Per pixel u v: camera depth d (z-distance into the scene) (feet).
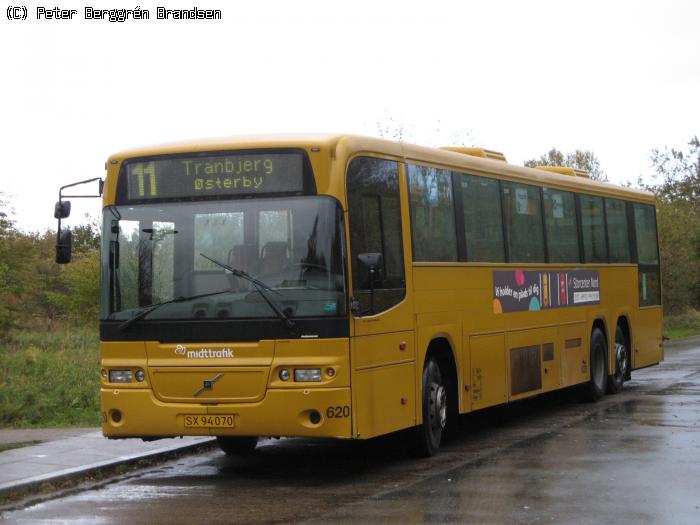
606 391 66.18
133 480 38.55
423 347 42.11
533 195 55.26
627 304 68.64
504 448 44.57
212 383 36.52
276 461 42.75
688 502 32.04
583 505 31.73
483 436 48.85
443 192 45.11
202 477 38.96
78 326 125.18
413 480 37.17
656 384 74.49
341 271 36.14
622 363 67.72
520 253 52.95
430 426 42.75
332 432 35.73
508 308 51.01
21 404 56.03
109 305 38.06
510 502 32.40
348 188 37.06
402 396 40.09
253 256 36.70
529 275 53.83
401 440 42.75
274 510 32.12
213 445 46.57
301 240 36.32
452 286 45.09
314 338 35.81
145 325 37.45
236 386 36.32
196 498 34.50
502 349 50.16
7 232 106.52
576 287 60.23
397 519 30.22
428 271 42.88
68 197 39.50
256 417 36.09
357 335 36.58
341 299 35.99
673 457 40.88
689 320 164.66
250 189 37.04
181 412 36.81
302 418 35.83
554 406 61.00
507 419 55.52
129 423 37.50
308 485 36.73
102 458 40.91
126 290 37.91
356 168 37.83
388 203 40.06
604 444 44.78
